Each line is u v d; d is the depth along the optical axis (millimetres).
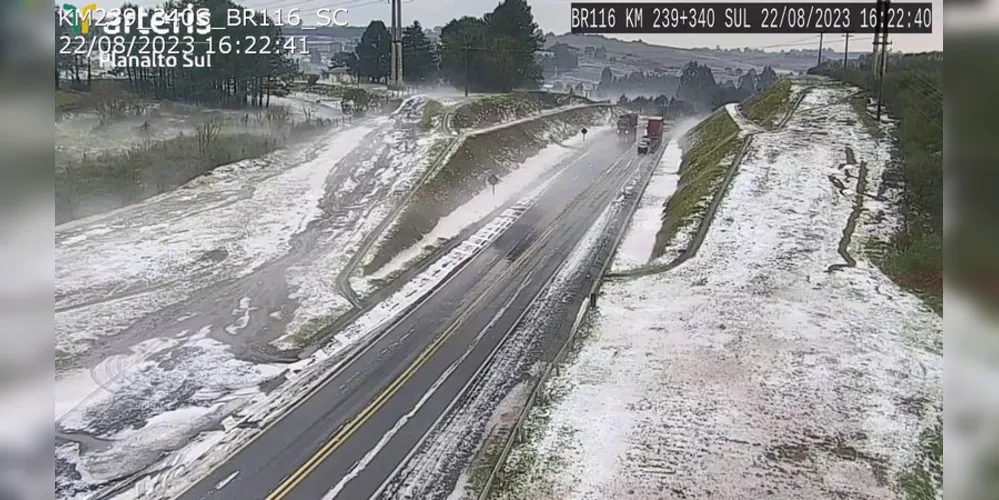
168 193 33906
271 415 16828
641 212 35094
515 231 32594
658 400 17016
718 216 30359
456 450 15469
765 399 16969
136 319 21656
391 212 32094
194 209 31828
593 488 13938
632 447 15203
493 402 17531
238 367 19203
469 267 27875
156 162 35969
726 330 20625
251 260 26828
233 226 29953
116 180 32625
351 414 16922
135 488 14031
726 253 26859
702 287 24062
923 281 23938
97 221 29453
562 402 17156
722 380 17859
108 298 22812
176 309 22547
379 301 24281
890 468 14469
